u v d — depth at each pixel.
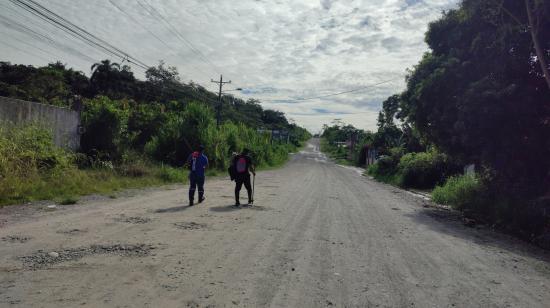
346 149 102.19
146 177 18.50
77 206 10.64
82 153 18.97
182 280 5.07
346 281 5.39
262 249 6.88
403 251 7.39
